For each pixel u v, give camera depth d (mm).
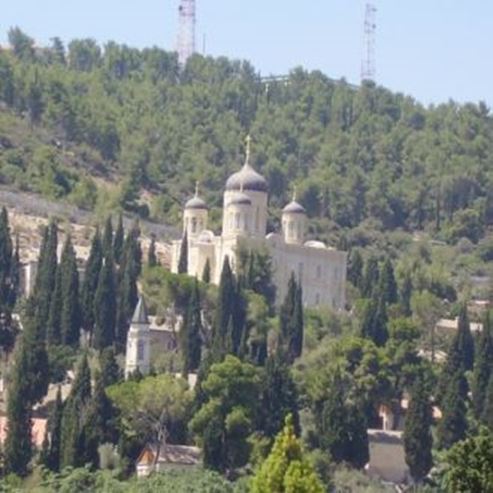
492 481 198000
